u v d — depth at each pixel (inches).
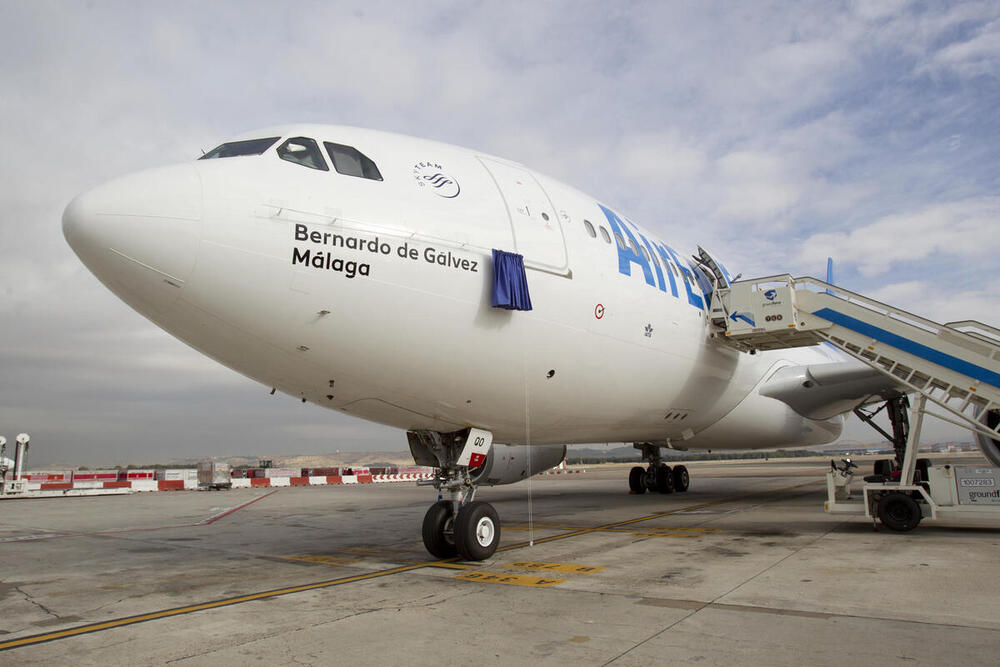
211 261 263.3
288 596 281.0
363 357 305.1
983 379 420.8
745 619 222.2
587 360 390.3
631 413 476.4
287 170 296.4
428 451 396.8
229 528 582.6
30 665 193.0
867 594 255.0
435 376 327.6
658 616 229.6
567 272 374.0
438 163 354.9
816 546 381.7
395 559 378.6
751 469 2343.8
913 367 451.2
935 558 333.7
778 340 542.9
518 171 406.3
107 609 267.0
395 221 308.3
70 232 260.5
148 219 256.1
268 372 313.1
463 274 322.3
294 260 277.1
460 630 218.8
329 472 1838.1
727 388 594.2
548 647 197.3
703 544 402.9
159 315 279.9
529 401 376.5
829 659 178.7
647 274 452.1
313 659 191.9
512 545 415.8
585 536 454.9
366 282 293.1
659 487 882.1
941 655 180.2
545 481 1505.9
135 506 879.7
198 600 279.0
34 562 399.9
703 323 525.3
